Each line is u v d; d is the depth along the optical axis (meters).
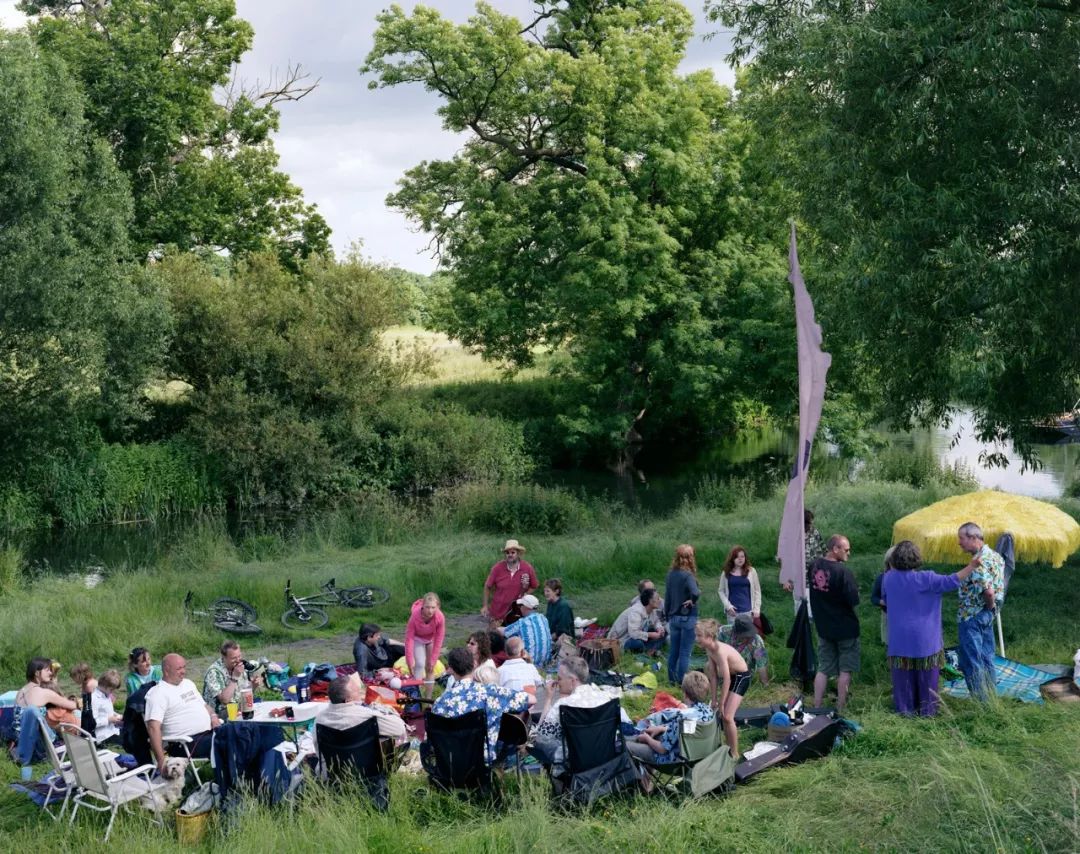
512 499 25.53
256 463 34.81
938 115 13.59
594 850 6.72
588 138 38.84
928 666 9.30
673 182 39.06
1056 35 13.30
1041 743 7.86
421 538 24.39
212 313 35.75
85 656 14.03
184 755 8.80
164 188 40.03
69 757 8.00
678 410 43.97
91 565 25.19
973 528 9.64
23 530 30.81
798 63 14.77
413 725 10.12
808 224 16.70
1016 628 12.52
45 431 29.72
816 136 14.84
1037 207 12.91
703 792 7.55
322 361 36.03
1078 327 13.80
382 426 38.34
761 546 19.08
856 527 20.44
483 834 7.11
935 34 12.98
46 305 27.31
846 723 8.80
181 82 38.03
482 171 43.34
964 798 6.80
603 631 13.82
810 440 10.25
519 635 12.49
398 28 40.03
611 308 38.66
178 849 7.35
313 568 20.00
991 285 12.95
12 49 27.70
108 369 31.34
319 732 7.97
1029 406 15.69
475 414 41.91
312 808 7.59
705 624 8.77
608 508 27.34
